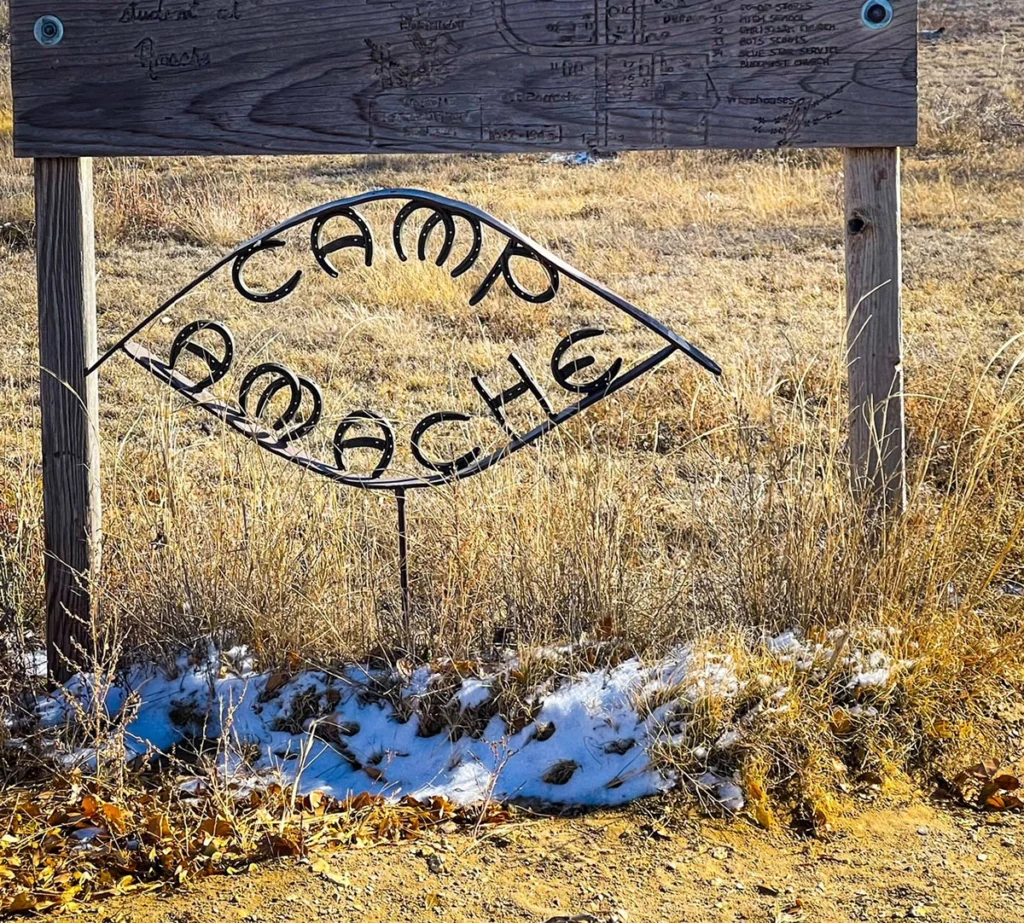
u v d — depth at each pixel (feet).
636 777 12.83
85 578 15.08
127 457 21.79
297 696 14.52
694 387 25.70
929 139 65.92
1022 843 11.76
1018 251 41.63
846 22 13.66
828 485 15.03
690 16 13.93
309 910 10.71
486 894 10.97
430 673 14.51
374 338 32.73
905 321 32.68
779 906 10.80
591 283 13.98
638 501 16.71
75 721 14.21
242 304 37.40
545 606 15.06
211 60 14.65
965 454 19.89
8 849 11.85
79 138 14.76
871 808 12.44
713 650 14.01
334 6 14.42
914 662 13.70
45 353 14.89
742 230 47.01
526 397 26.78
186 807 12.58
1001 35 101.45
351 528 16.53
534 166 64.13
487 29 14.26
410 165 65.77
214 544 15.78
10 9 14.65
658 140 14.21
